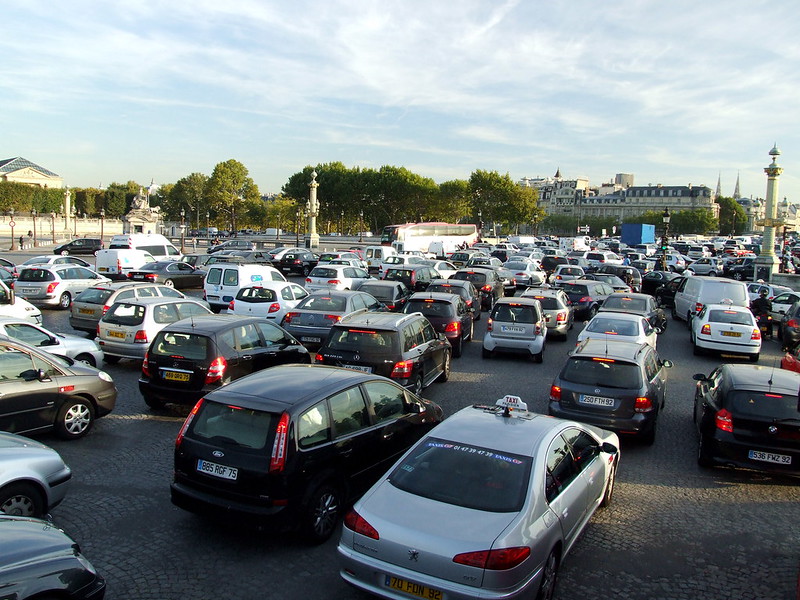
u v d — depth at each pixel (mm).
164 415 10305
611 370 9578
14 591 3859
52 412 8703
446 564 4422
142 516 6719
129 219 82750
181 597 5246
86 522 6535
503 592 4371
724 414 8367
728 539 6691
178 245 76375
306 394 6309
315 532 6066
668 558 6223
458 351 16109
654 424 9617
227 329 10133
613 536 6668
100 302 16281
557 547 5207
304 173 112375
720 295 20891
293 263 40438
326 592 5379
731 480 8461
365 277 25688
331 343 10594
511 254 51656
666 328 22766
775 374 9102
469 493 4988
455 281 20938
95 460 8258
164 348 9891
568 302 21406
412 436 7574
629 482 8297
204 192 120000
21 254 52625
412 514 4801
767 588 5715
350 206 109000
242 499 5785
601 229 168875
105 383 9406
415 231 66375
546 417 6410
